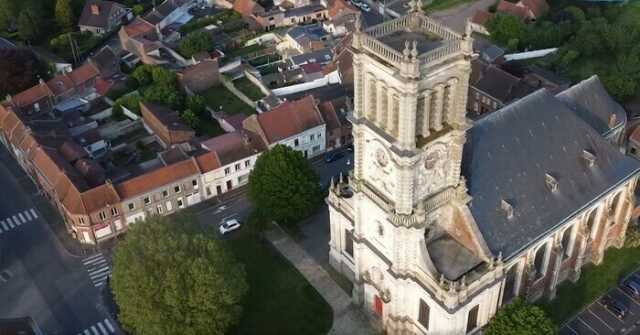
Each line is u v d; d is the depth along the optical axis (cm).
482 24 18712
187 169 12225
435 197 8112
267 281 10594
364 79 7469
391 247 8506
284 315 10012
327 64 16400
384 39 7481
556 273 9594
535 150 9069
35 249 11688
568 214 9062
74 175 12138
